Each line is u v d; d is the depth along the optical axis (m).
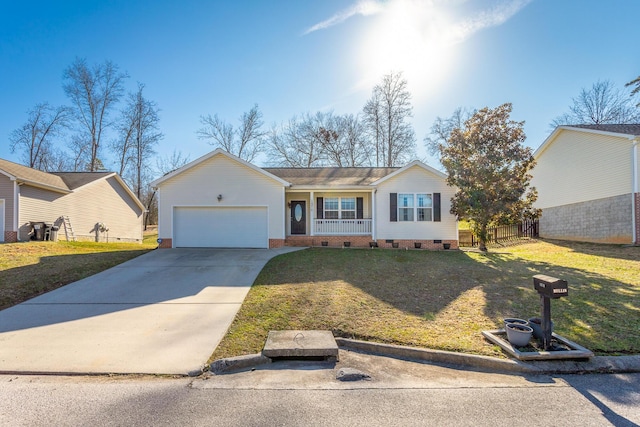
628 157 14.17
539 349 4.52
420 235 15.39
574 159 17.27
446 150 14.27
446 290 7.63
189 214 14.86
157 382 3.79
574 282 8.02
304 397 3.46
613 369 4.15
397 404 3.31
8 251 12.20
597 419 3.02
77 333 5.24
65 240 17.89
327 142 32.97
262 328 5.46
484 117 13.99
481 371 4.21
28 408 3.19
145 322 5.75
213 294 7.45
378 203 15.53
